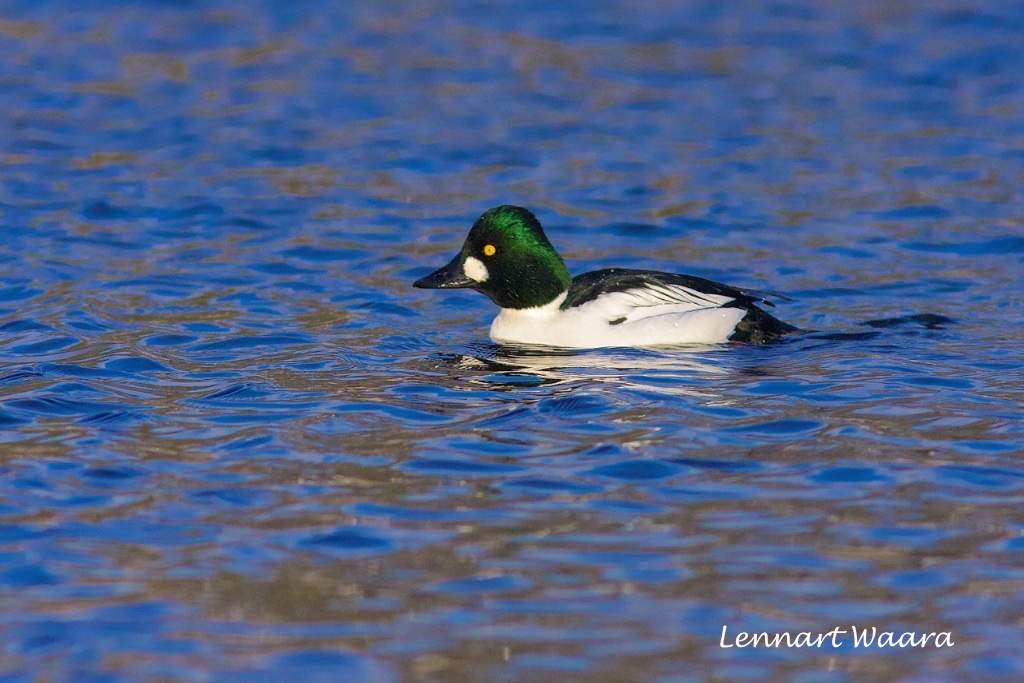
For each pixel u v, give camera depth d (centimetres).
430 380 1265
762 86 2598
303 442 1091
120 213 1902
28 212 1888
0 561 887
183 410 1172
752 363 1309
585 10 3158
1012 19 3011
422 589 848
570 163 2181
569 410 1164
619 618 813
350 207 1959
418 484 1003
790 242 1811
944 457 1044
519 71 2697
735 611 820
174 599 838
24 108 2411
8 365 1299
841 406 1167
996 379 1246
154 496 985
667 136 2319
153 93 2520
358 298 1579
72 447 1080
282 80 2617
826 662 772
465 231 1864
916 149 2231
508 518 944
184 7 3138
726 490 986
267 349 1373
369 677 757
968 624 805
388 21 3059
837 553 887
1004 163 2150
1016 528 919
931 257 1738
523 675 757
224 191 2014
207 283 1620
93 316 1473
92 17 3039
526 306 1415
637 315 1385
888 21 3038
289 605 830
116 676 758
